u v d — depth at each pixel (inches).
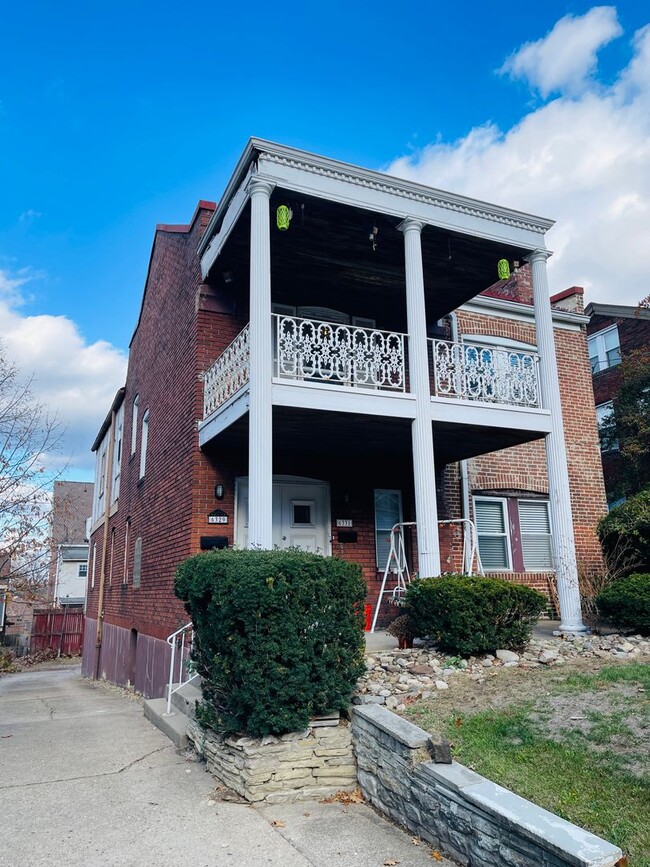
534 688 221.9
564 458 358.9
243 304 399.2
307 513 406.0
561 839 115.0
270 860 148.6
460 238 362.9
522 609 271.9
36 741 270.1
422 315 337.4
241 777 193.3
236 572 199.2
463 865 142.3
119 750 248.7
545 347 371.2
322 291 435.8
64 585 1403.8
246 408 295.0
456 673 244.5
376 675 242.5
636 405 647.8
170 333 458.3
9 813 179.3
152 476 480.4
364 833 165.3
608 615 312.8
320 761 196.4
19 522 648.4
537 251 379.6
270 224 345.1
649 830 124.3
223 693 210.1
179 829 167.6
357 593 214.1
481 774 157.4
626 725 178.9
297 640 197.8
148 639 450.3
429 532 314.7
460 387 360.5
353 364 342.0
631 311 711.7
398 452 409.1
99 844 157.6
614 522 379.9
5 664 890.7
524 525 477.1
